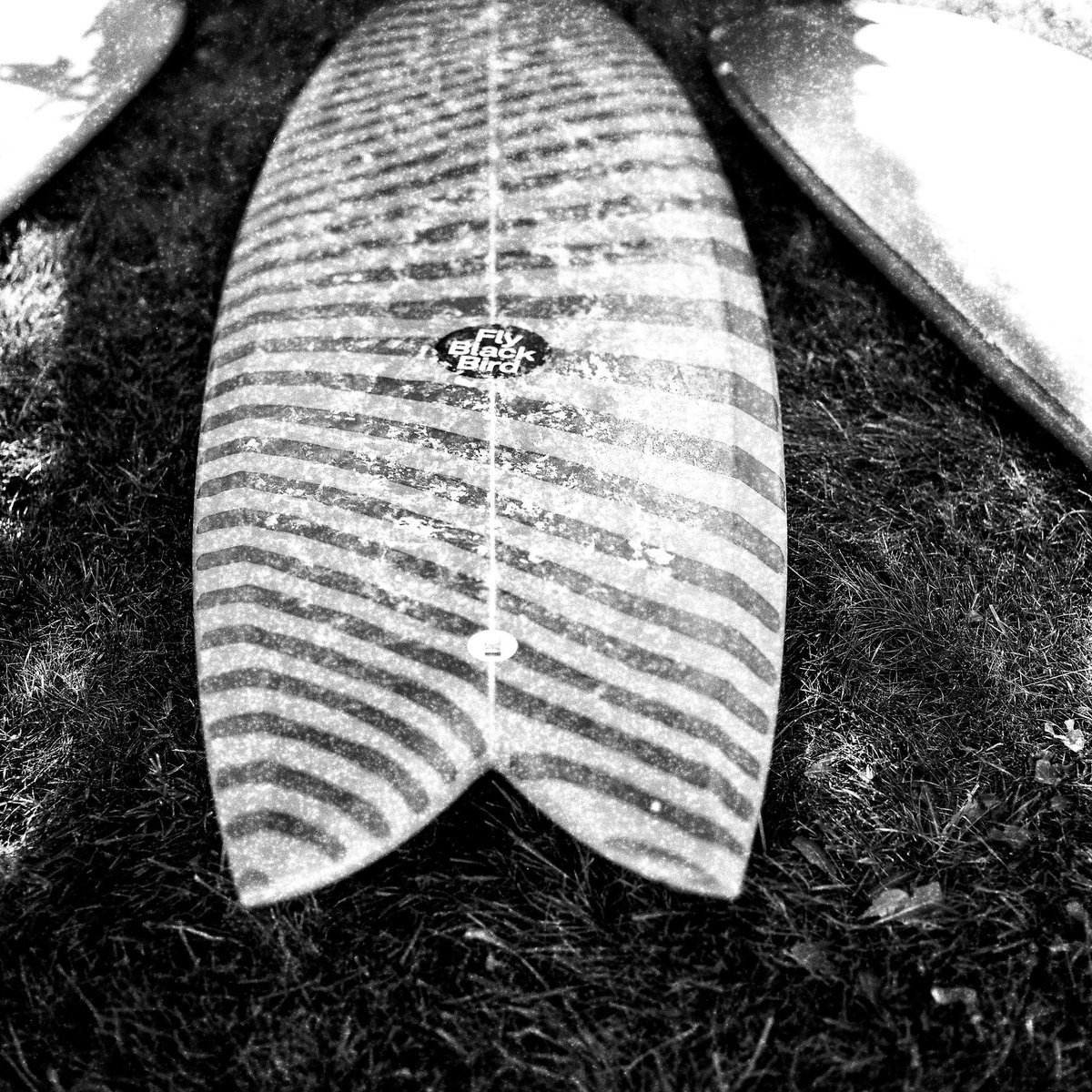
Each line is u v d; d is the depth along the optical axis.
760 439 0.91
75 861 0.82
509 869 0.80
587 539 0.82
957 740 0.88
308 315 1.00
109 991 0.75
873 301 1.21
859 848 0.83
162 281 1.24
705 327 0.96
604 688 0.77
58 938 0.78
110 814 0.85
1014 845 0.82
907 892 0.80
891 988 0.75
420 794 0.76
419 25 1.28
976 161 1.11
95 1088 0.71
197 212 1.28
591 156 1.10
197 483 0.92
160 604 0.99
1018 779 0.86
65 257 1.24
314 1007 0.75
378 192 1.09
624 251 1.01
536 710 0.77
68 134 1.22
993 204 1.09
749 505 0.86
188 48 1.40
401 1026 0.74
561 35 1.25
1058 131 1.11
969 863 0.81
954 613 0.94
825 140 1.18
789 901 0.79
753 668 0.80
